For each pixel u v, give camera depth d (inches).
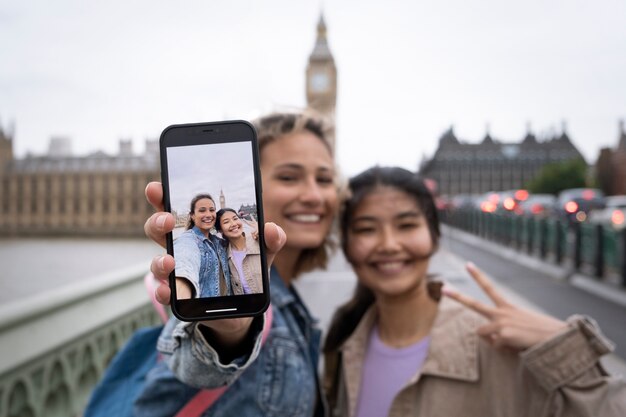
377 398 74.0
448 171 4864.7
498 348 64.0
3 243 2042.3
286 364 63.1
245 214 48.7
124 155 2901.1
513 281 402.6
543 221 512.4
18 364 89.3
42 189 2839.6
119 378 66.7
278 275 71.6
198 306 47.0
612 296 328.2
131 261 1284.4
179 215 48.8
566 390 57.7
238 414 58.6
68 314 111.0
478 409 64.4
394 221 73.7
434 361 66.8
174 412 57.4
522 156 4894.2
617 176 3622.0
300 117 76.5
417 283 74.8
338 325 86.2
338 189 78.7
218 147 49.8
